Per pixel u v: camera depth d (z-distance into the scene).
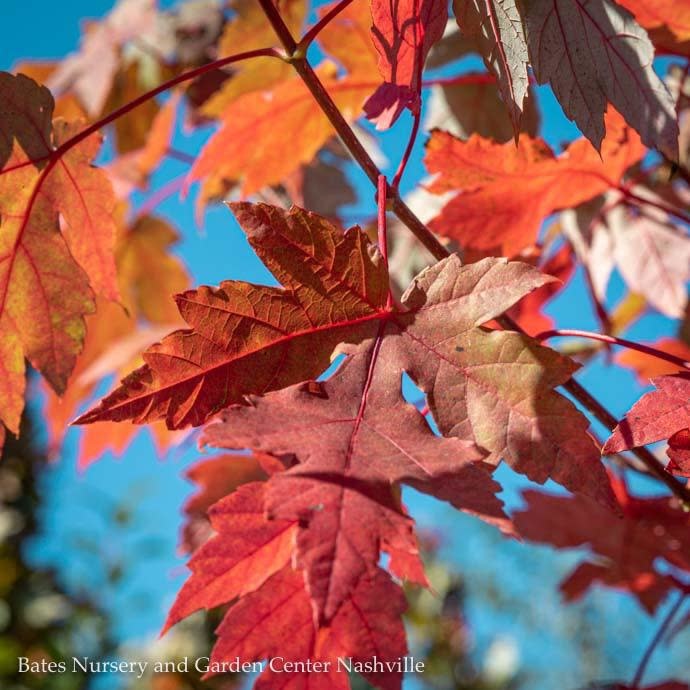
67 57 0.81
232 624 0.34
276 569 0.34
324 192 0.66
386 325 0.35
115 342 0.79
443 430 0.34
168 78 0.79
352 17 0.51
